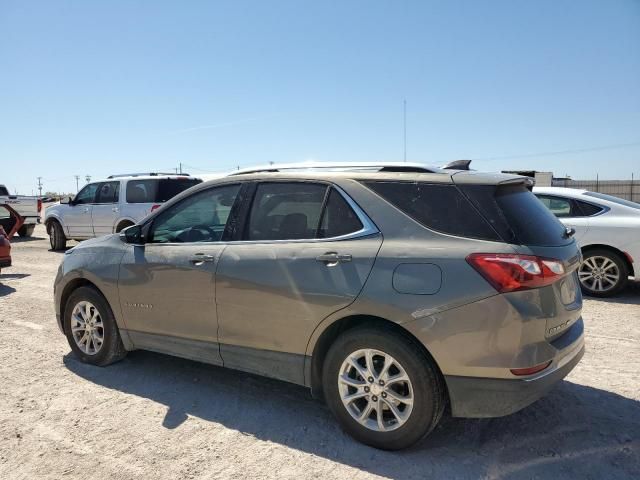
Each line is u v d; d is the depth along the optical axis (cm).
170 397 421
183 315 414
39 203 1916
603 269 751
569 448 334
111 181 1323
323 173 371
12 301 780
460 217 317
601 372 461
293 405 404
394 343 316
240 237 394
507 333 293
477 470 311
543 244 317
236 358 391
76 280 494
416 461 321
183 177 1288
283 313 358
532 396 300
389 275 318
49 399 418
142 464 322
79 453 335
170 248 427
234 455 331
